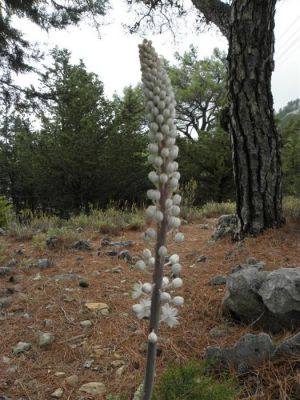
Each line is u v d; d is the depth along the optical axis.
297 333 3.59
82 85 24.84
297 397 3.10
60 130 24.91
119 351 4.02
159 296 2.24
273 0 6.09
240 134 6.28
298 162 25.05
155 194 2.17
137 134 26.27
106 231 8.67
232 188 26.22
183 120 37.38
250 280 4.20
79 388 3.54
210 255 6.21
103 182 24.55
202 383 3.01
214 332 4.11
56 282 5.60
